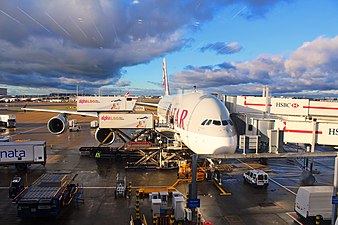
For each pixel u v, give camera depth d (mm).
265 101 36688
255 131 29594
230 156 14273
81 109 38250
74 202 17609
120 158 29125
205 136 19500
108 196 18859
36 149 25062
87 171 25109
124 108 38688
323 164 29766
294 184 22078
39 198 15055
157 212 15375
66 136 46312
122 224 14672
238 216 15875
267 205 17547
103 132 31062
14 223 14750
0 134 47375
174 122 27922
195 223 14938
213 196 19062
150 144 27359
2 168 26094
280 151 27297
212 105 21422
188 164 23594
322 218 15242
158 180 22312
